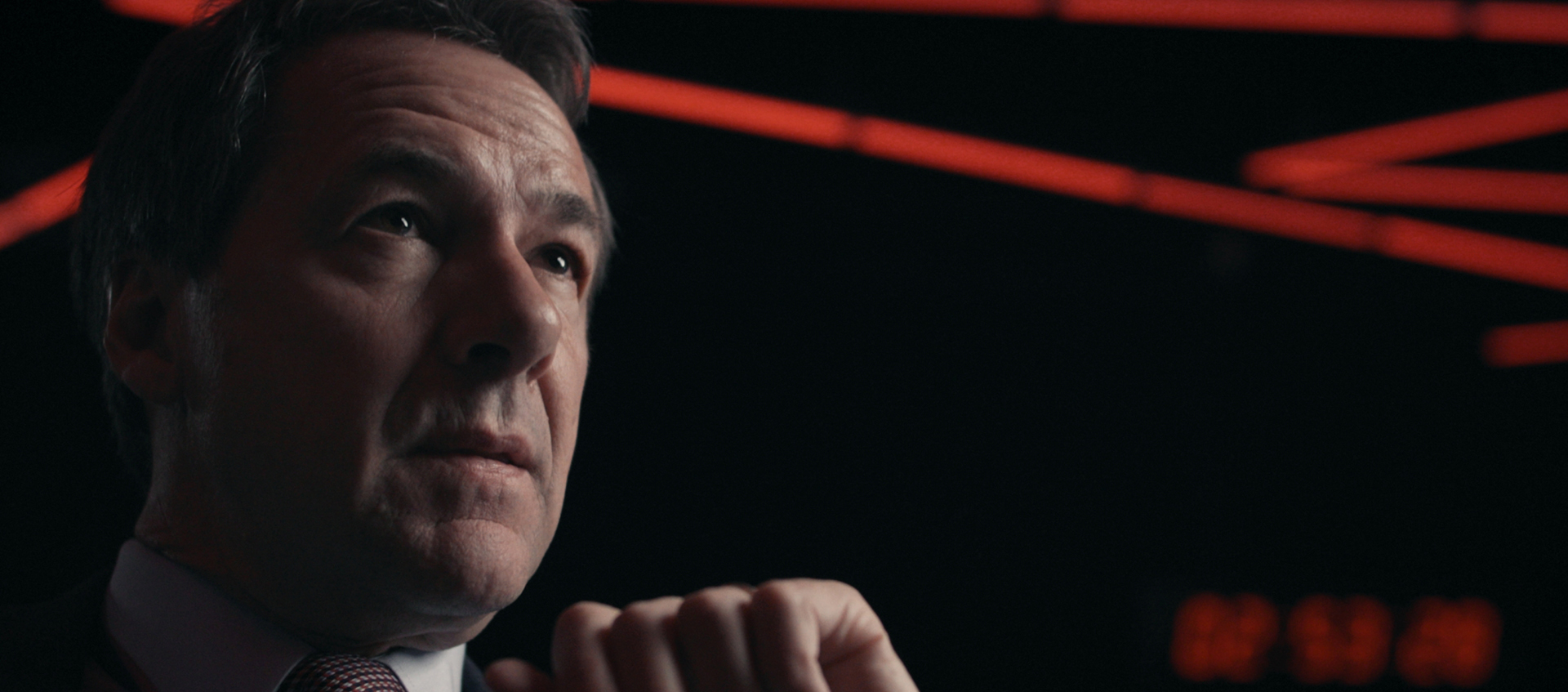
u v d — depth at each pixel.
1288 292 7.52
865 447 8.34
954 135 5.36
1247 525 8.00
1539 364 7.66
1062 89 5.18
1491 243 5.77
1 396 6.94
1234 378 8.08
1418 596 7.73
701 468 8.31
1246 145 5.37
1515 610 7.50
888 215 7.02
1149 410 8.17
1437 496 7.86
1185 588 7.84
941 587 8.11
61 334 7.04
